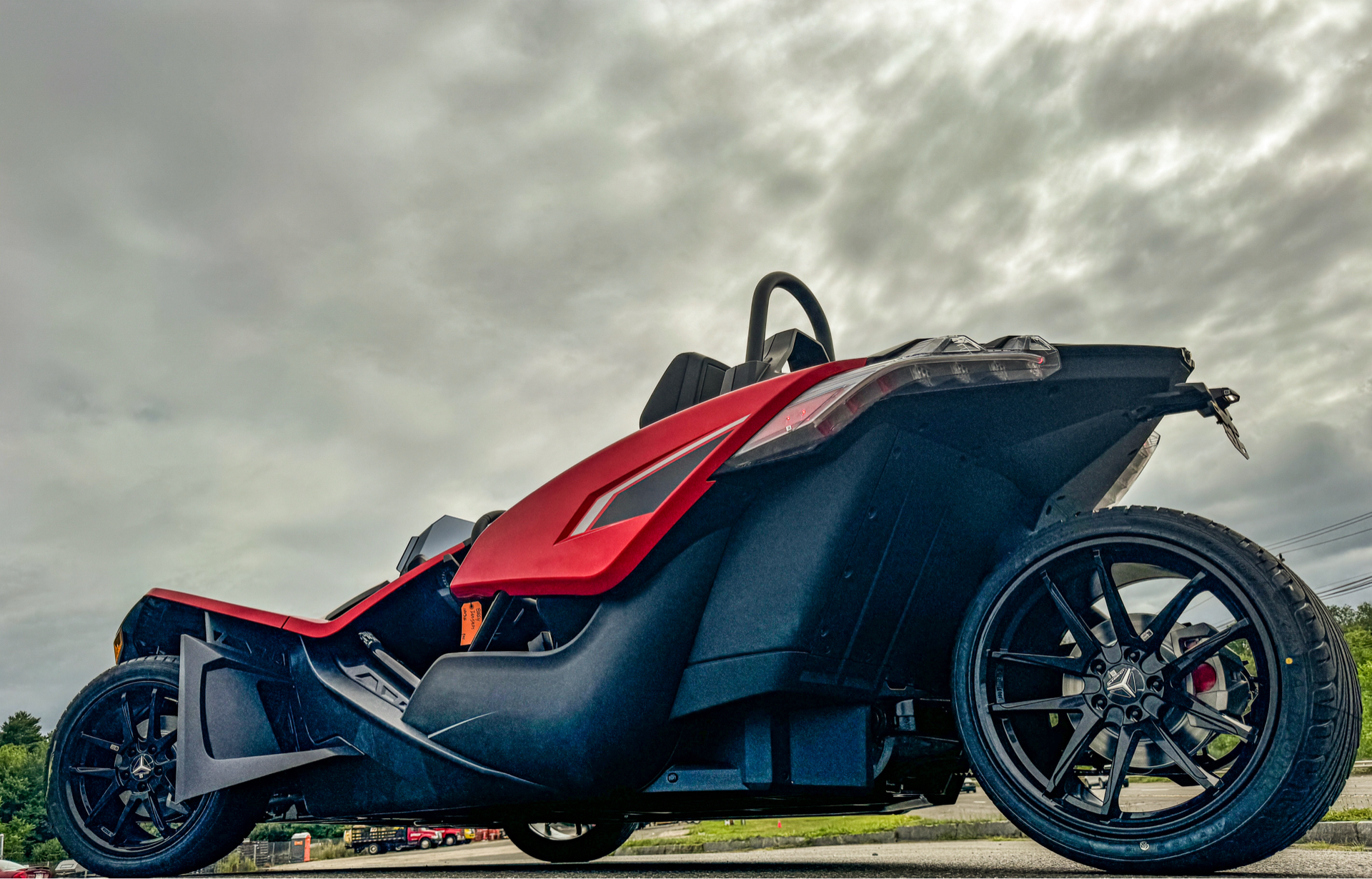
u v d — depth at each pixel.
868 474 1.87
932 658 2.08
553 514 2.22
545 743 2.12
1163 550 1.71
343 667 2.77
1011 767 1.78
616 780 2.07
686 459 2.03
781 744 2.00
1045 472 1.99
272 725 2.73
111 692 2.96
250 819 2.79
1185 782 1.91
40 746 74.31
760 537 1.97
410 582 2.79
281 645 2.85
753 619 1.94
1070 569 1.83
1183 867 1.57
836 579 1.89
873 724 2.00
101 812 2.96
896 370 1.85
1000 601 1.86
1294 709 1.50
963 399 1.87
